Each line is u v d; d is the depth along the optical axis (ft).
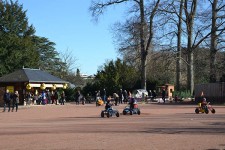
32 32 307.78
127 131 65.21
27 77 204.03
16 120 97.14
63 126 76.69
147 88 293.64
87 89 253.65
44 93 206.18
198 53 227.40
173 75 311.06
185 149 45.11
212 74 204.64
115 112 104.27
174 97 223.92
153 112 122.62
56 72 375.25
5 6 294.46
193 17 218.59
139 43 232.32
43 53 376.68
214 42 206.90
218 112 118.32
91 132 64.28
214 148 45.65
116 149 45.78
